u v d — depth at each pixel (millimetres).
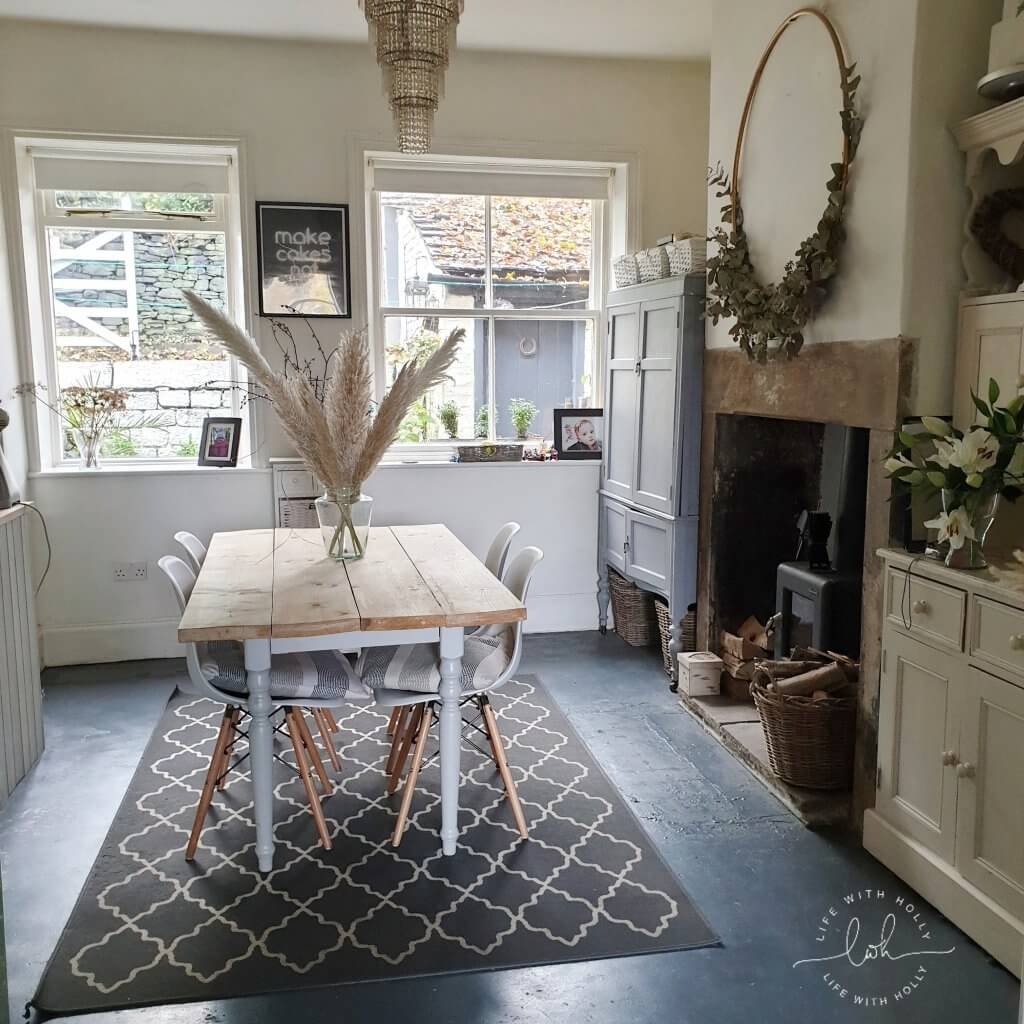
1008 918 2150
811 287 2842
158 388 4531
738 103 3414
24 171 4184
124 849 2703
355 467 3047
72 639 4363
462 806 2973
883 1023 1996
